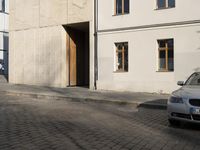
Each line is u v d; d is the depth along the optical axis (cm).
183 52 1866
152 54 1981
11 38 2736
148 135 828
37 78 2580
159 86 1945
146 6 2006
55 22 2470
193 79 1078
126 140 764
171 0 1933
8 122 980
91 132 851
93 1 2259
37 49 2581
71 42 2544
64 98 1783
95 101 1670
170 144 736
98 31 2205
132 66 2058
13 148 669
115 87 2127
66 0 2398
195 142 762
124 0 2120
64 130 868
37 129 873
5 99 1731
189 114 890
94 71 2241
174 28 1898
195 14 1830
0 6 3716
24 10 2653
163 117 1157
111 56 2152
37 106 1425
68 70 2503
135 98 1709
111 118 1112
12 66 2733
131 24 2064
